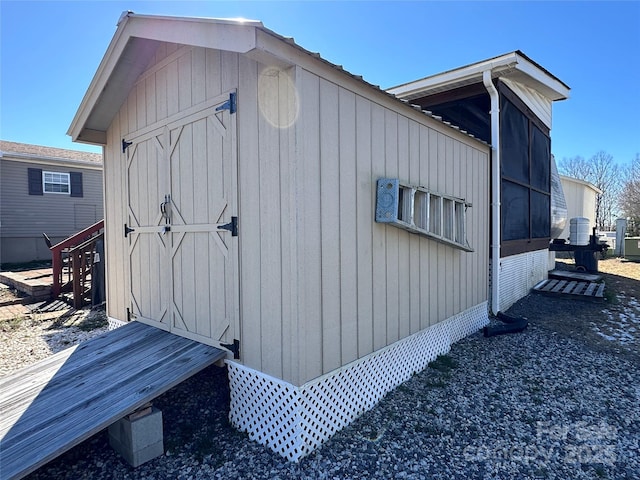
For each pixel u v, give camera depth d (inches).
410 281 132.3
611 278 345.1
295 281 86.8
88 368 102.6
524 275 258.8
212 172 110.2
